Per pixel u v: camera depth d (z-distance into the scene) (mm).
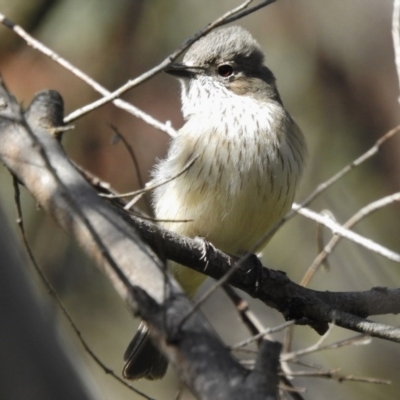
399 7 8891
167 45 13766
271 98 10992
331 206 14367
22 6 13602
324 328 9008
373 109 14141
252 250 6648
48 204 6047
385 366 14945
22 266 5863
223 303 14367
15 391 5602
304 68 14227
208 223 10398
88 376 6336
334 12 14203
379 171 14227
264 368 4980
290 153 10555
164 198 10719
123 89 7340
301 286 9281
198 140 10461
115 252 5672
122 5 13836
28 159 6379
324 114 14258
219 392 4883
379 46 14133
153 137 12695
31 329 5730
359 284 14891
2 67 12898
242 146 10344
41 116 6848
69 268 14148
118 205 7785
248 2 7375
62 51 13523
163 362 10383
